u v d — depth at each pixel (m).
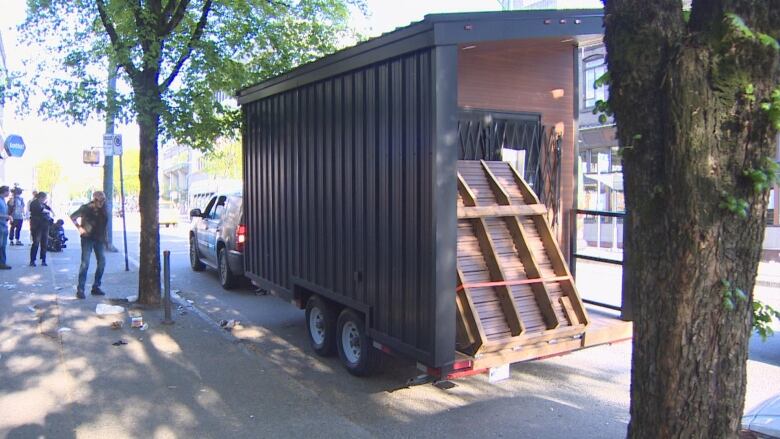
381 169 5.41
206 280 12.53
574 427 4.98
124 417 4.96
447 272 4.73
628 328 5.87
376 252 5.52
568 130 7.38
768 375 6.29
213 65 8.86
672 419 2.60
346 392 5.78
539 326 5.38
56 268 13.44
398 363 6.56
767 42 2.30
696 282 2.50
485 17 4.75
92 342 7.12
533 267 5.50
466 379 6.25
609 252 18.72
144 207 9.13
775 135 2.50
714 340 2.53
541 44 6.50
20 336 7.27
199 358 6.62
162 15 8.84
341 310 6.62
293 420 4.98
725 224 2.47
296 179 7.20
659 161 2.57
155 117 8.84
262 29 9.66
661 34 2.56
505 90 6.89
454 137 4.71
